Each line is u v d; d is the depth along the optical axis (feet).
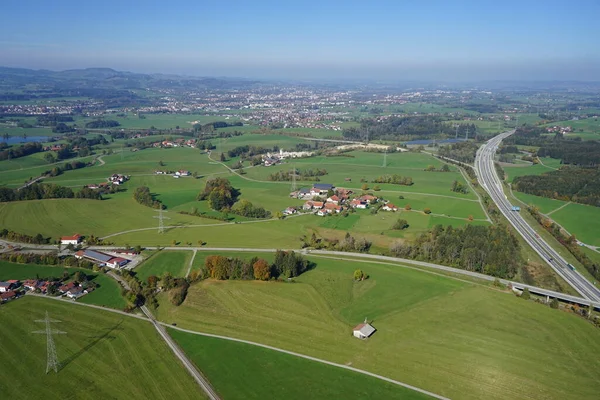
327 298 516.32
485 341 431.84
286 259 572.51
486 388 372.38
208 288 530.27
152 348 428.15
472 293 529.04
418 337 439.22
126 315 489.26
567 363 402.72
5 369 394.11
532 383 377.09
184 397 361.71
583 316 494.59
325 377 385.29
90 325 466.29
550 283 577.02
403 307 497.87
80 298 524.52
